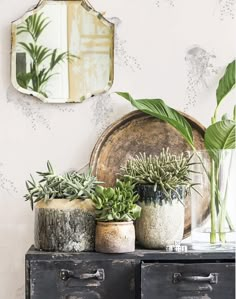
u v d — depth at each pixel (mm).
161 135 1901
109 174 1878
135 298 1589
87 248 1628
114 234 1593
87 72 1900
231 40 1936
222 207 1698
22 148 1898
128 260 1590
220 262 1594
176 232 1682
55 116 1908
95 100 1912
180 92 1927
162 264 1571
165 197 1673
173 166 1706
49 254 1590
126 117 1885
